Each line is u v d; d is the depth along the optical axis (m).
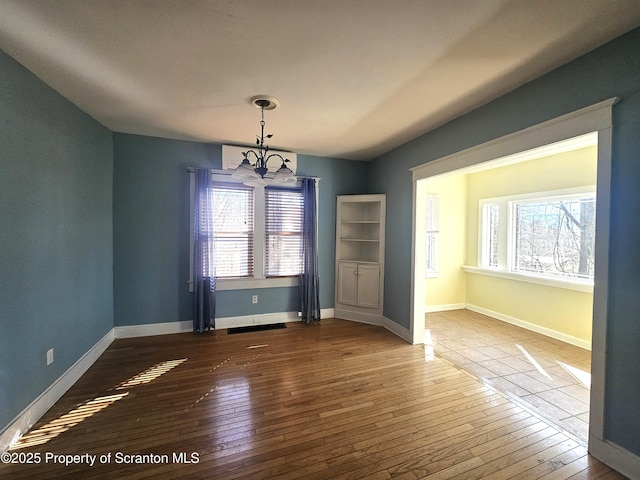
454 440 1.94
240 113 2.86
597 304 1.81
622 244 1.70
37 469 1.66
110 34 1.70
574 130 1.91
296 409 2.25
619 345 1.71
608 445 1.75
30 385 2.03
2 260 1.80
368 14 1.52
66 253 2.52
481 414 2.21
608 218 1.74
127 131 3.48
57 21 1.58
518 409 2.28
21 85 1.98
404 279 3.83
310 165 4.47
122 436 1.93
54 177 2.35
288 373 2.82
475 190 5.09
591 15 1.52
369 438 1.95
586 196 3.62
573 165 3.71
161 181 3.74
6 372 1.82
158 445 1.85
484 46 1.79
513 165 4.46
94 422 2.07
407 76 2.15
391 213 4.12
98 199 3.16
